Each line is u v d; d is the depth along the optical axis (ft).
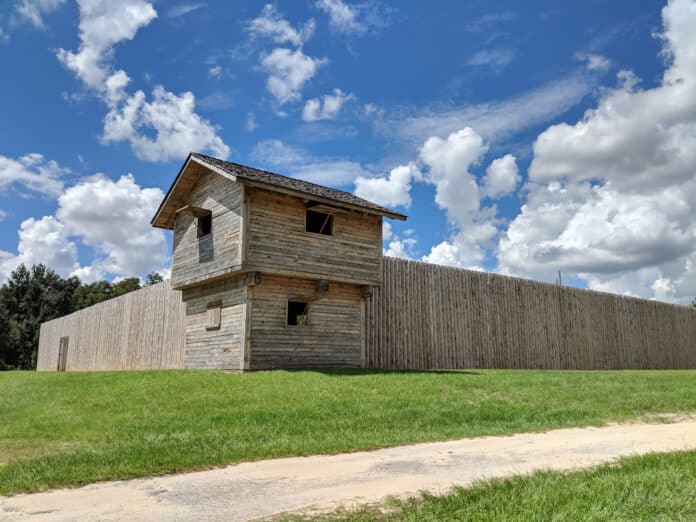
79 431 32.19
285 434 30.42
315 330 63.26
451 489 18.66
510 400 43.09
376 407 38.29
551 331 94.17
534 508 15.97
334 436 29.78
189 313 69.51
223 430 31.37
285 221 60.80
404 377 51.75
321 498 18.47
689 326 127.65
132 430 31.63
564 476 19.86
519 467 22.74
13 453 27.02
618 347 107.14
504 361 85.25
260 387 45.37
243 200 58.23
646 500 17.02
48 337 147.02
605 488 18.04
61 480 21.06
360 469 22.82
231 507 17.57
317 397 41.42
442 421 34.88
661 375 67.87
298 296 62.28
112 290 239.91
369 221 68.03
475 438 30.25
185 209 64.95
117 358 99.40
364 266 66.33
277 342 60.18
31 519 16.62
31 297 217.77
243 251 57.31
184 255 68.39
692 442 28.37
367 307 69.97
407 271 75.51
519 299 90.17
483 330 83.35
